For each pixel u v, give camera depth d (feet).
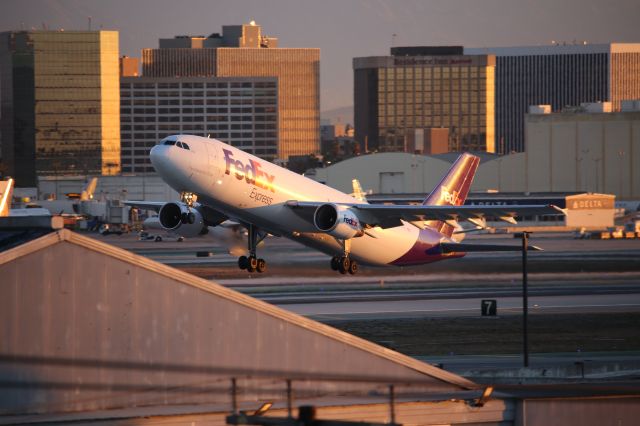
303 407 351.87
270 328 401.90
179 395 388.37
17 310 366.43
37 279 368.89
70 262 372.79
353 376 417.28
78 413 374.84
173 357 387.75
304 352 408.05
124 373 380.78
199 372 391.45
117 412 378.12
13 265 365.40
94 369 376.89
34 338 369.09
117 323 379.55
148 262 382.63
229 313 395.75
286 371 404.98
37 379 369.91
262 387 400.26
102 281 377.30
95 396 377.30
